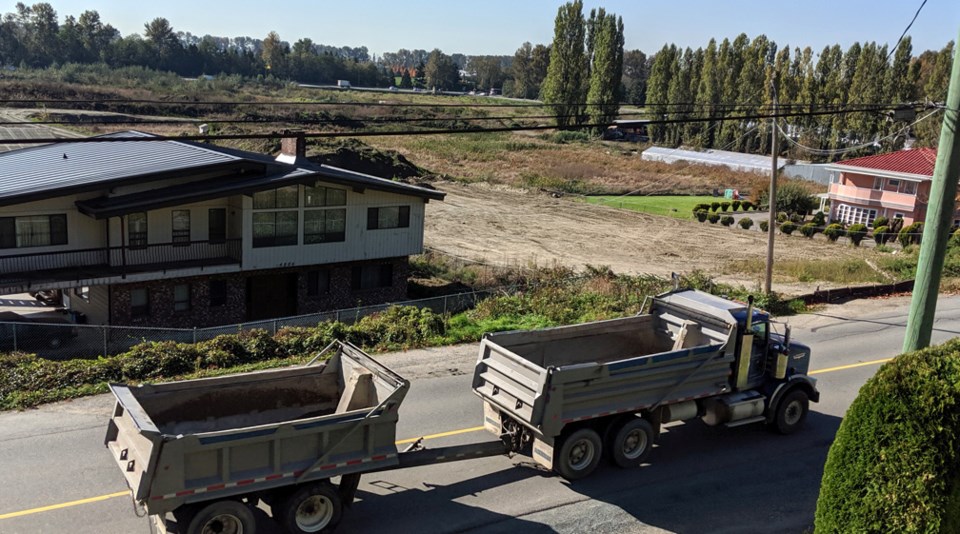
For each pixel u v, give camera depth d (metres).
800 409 14.52
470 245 44.22
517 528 10.68
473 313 23.67
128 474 9.27
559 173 79.75
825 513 8.89
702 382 13.01
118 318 25.41
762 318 13.68
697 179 81.38
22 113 82.00
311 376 11.96
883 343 21.41
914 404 8.26
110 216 23.62
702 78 108.00
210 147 33.59
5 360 16.47
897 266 35.75
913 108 13.27
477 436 13.81
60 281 23.61
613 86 113.25
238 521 9.47
